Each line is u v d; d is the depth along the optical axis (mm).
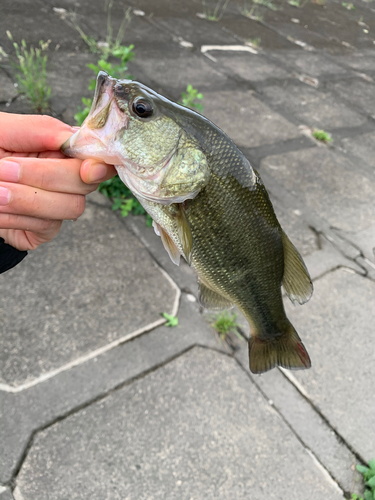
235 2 1575
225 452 323
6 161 168
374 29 1825
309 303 461
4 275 393
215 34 1181
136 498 290
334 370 399
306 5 1888
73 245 444
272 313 275
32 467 289
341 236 570
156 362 368
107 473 297
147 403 339
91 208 496
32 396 322
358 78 1189
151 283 434
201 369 373
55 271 413
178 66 908
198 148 206
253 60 1090
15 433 301
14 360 338
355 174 718
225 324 408
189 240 219
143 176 205
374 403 380
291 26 1505
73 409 323
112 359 361
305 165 705
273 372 386
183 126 204
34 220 191
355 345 427
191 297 436
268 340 288
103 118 190
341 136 842
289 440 340
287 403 365
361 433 355
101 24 966
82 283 411
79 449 304
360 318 458
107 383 344
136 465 304
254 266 244
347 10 2045
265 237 236
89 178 183
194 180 207
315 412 364
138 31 1012
